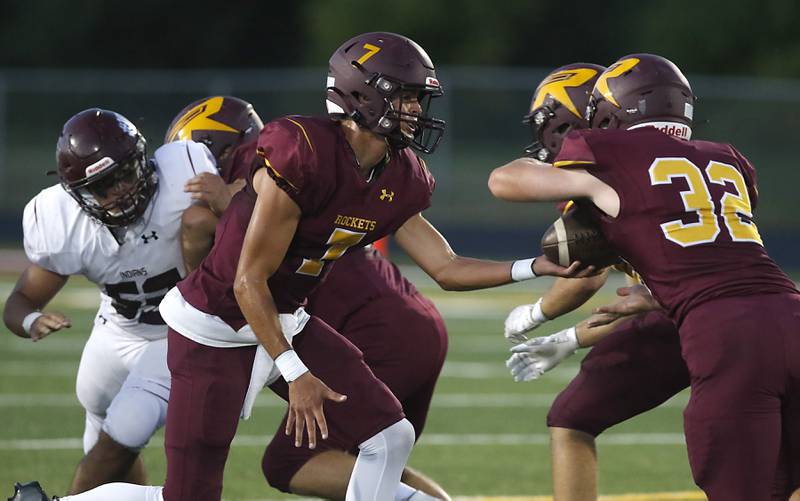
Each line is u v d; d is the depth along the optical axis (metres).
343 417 11.77
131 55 96.12
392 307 13.35
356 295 13.30
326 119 11.23
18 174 63.75
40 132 66.62
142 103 66.06
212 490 11.79
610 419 12.81
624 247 11.16
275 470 13.07
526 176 11.30
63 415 21.19
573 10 88.25
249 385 11.80
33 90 66.81
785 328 10.59
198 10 96.44
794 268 47.31
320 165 10.89
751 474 10.54
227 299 11.54
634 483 17.05
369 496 11.79
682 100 11.86
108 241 13.25
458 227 54.75
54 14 95.25
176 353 11.71
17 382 24.42
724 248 10.91
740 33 81.62
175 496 11.69
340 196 11.12
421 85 11.13
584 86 13.59
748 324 10.56
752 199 11.73
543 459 18.62
